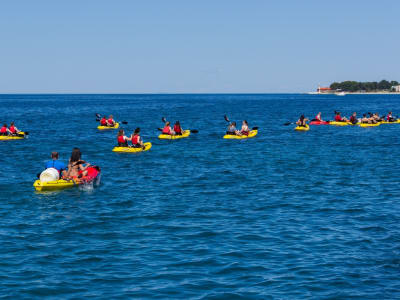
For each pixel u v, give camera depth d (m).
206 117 74.94
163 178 22.03
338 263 11.15
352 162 26.78
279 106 126.44
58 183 19.28
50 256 11.60
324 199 17.67
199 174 23.09
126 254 11.77
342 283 10.02
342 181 21.14
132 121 65.25
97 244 12.52
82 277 10.33
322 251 11.98
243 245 12.44
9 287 9.77
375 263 11.16
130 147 31.91
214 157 28.98
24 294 9.46
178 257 11.56
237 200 17.55
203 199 17.72
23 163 26.58
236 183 20.80
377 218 15.03
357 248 12.20
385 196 18.14
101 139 40.34
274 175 22.72
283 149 32.84
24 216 15.30
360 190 19.23
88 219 14.95
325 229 13.84
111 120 53.09
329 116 80.06
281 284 9.99
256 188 19.70
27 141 38.38
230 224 14.38
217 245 12.45
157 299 9.27
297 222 14.59
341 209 16.19
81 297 9.35
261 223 14.48
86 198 17.86
